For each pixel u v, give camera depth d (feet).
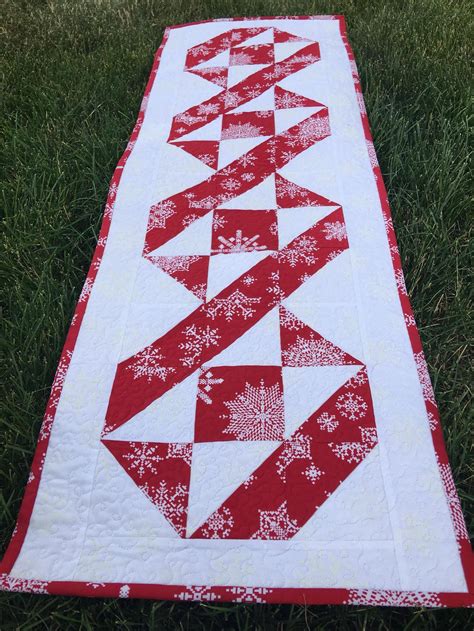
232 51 7.01
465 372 4.51
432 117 6.32
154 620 3.42
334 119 5.98
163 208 5.32
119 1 8.51
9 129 6.37
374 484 3.69
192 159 5.74
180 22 8.13
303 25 7.30
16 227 5.42
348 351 4.28
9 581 3.44
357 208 5.20
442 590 3.32
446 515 3.57
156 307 4.61
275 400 4.06
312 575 3.40
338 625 3.41
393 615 3.44
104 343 4.43
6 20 8.23
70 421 4.04
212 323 4.49
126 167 5.71
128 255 4.99
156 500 3.70
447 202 5.46
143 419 4.02
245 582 3.40
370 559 3.43
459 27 7.51
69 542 3.58
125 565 3.49
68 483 3.79
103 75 7.23
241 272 4.78
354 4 8.22
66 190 5.76
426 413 3.99
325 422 3.95
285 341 4.35
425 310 4.82
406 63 7.09
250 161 5.65
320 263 4.80
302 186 5.40
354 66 6.65
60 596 3.49
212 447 3.88
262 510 3.63
